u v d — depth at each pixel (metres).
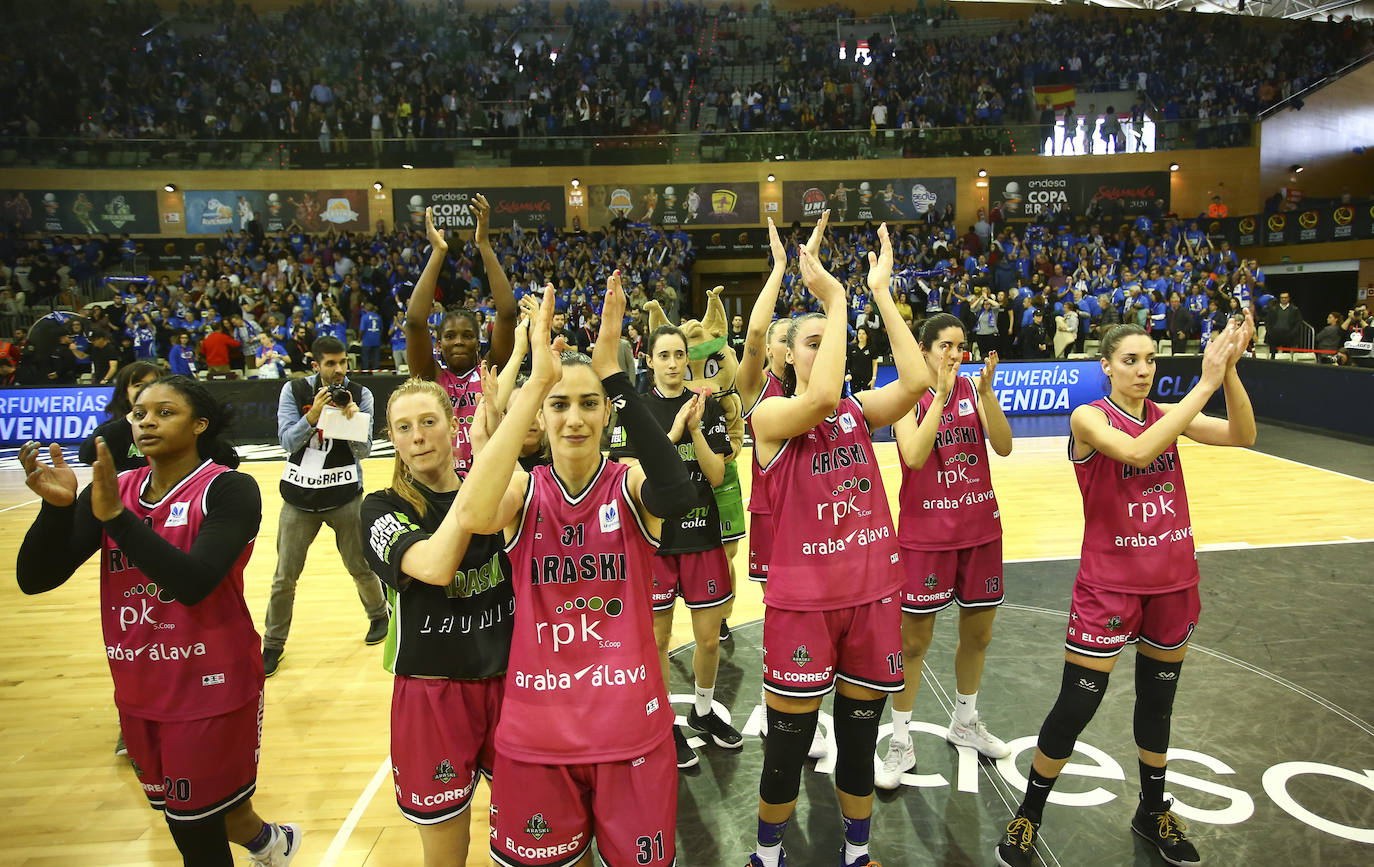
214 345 15.60
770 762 3.04
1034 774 3.36
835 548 2.99
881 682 3.01
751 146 22.09
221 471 2.81
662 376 4.46
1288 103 22.55
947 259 18.95
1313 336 17.00
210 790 2.71
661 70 24.34
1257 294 17.58
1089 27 25.30
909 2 26.20
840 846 3.47
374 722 4.57
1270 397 13.77
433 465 2.65
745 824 3.62
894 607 3.07
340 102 22.88
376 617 5.68
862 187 22.06
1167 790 3.78
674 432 4.07
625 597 2.37
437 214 22.02
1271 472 10.00
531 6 26.53
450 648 2.62
